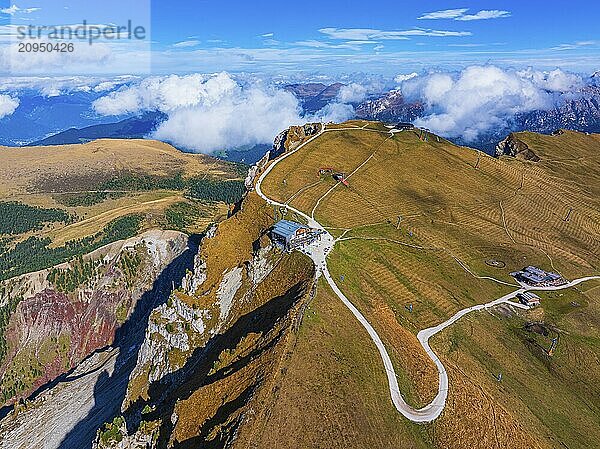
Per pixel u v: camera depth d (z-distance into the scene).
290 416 76.12
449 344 114.50
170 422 98.38
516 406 99.44
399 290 131.00
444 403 89.31
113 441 107.62
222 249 156.25
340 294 114.44
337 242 145.62
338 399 81.25
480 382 102.88
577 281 156.12
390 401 85.44
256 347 98.19
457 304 133.00
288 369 84.56
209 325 140.12
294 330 94.50
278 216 160.88
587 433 98.44
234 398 84.75
